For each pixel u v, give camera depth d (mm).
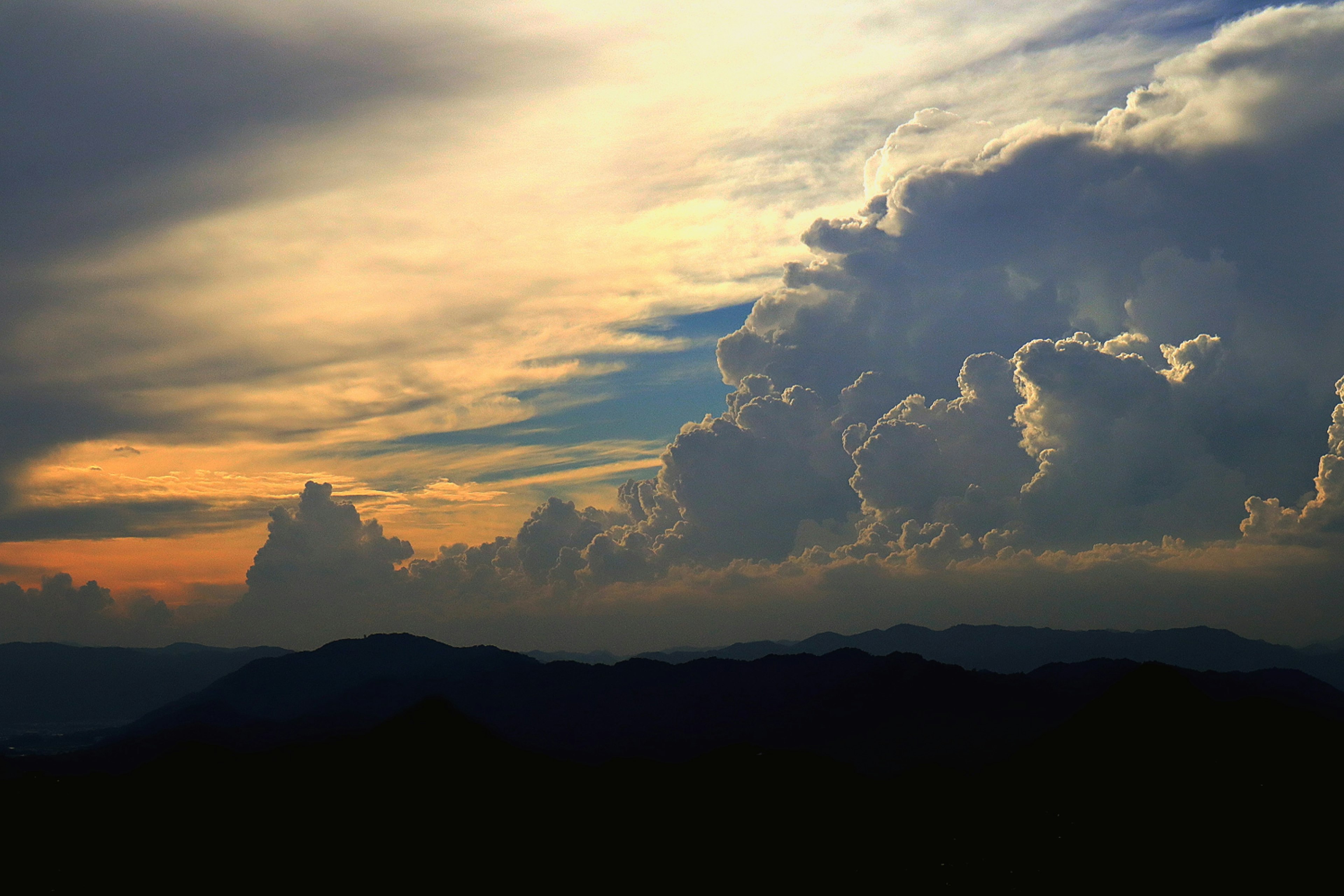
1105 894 156000
